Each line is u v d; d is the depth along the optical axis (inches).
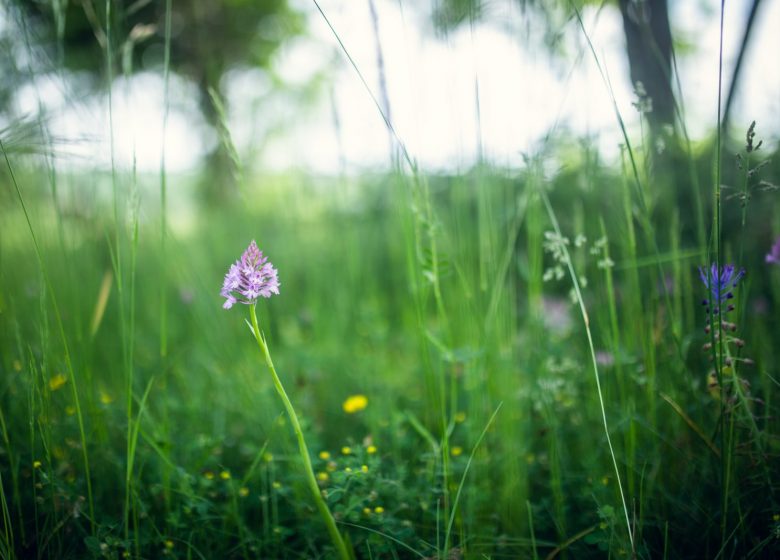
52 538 31.7
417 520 33.7
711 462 33.1
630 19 44.3
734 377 29.9
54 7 34.4
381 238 69.2
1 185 37.7
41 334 31.2
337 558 31.1
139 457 35.4
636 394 36.4
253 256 27.0
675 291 34.6
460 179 37.1
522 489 33.8
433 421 39.6
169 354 46.5
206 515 32.4
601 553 32.1
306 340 57.8
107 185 43.0
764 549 30.3
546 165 35.3
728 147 47.6
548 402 35.7
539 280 37.5
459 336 39.3
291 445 36.6
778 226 41.0
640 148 34.3
